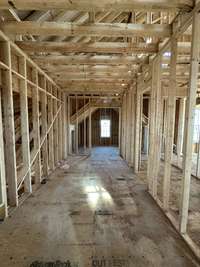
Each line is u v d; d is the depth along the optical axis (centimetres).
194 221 247
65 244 200
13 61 295
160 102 317
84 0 190
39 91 429
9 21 237
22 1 188
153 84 339
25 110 325
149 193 347
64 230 226
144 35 250
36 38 365
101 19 353
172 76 249
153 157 334
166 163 266
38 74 421
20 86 318
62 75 487
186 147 206
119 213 270
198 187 381
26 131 331
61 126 647
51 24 238
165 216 261
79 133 1106
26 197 323
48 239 209
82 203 303
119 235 217
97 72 448
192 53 195
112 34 247
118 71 440
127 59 367
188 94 202
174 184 401
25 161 336
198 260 179
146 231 226
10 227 232
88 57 363
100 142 1127
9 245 199
